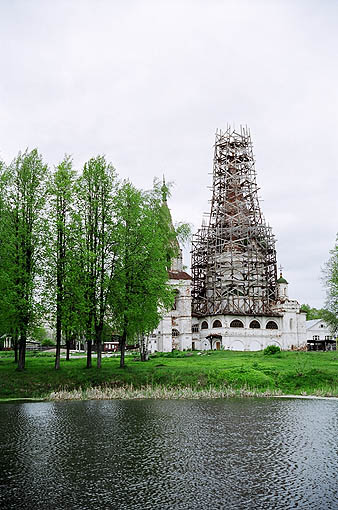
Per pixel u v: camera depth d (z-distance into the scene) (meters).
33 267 46.56
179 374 45.81
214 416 28.98
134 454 19.44
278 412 30.53
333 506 13.70
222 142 115.69
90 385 43.34
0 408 33.16
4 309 43.78
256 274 102.06
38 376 44.69
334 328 106.88
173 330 103.38
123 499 14.37
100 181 50.62
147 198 54.75
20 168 48.19
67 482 15.97
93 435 23.27
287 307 105.19
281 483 15.68
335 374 45.47
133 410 31.72
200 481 15.95
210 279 110.19
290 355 64.25
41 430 24.61
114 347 98.00
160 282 49.59
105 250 49.16
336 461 18.23
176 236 56.69
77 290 44.69
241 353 78.56
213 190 113.56
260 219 108.81
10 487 15.53
